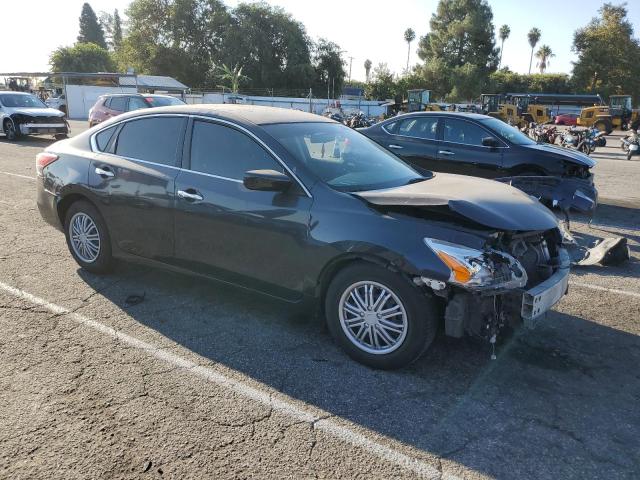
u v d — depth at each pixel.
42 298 4.52
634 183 12.55
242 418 2.97
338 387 3.30
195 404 3.09
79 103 39.94
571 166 8.20
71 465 2.57
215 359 3.60
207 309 4.39
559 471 2.62
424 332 3.29
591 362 3.70
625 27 69.88
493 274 3.10
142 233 4.48
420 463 2.65
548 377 3.48
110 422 2.90
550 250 3.91
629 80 69.62
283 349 3.76
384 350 3.45
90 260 5.00
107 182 4.63
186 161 4.25
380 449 2.75
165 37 69.69
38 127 17.52
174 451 2.69
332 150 4.16
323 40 70.75
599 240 6.68
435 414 3.05
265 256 3.79
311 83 68.62
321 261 3.53
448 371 3.52
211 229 4.03
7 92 18.53
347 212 3.46
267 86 66.38
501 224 3.20
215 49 69.25
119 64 73.88
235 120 4.08
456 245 3.14
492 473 2.60
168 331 3.99
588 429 2.95
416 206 3.28
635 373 3.57
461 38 83.06
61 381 3.28
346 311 3.57
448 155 9.06
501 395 3.26
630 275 5.58
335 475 2.55
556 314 4.50
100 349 3.69
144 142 4.55
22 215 7.45
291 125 4.22
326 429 2.89
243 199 3.85
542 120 43.69
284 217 3.66
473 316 3.23
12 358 3.53
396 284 3.29
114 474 2.52
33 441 2.73
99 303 4.45
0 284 4.81
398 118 9.74
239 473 2.54
